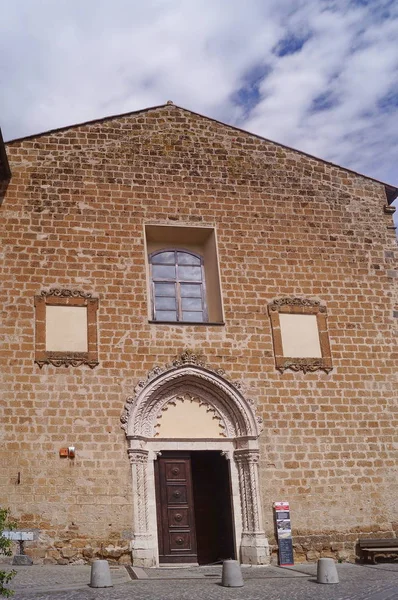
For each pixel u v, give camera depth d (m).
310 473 18.81
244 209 21.16
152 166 20.88
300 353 19.94
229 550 18.55
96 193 20.09
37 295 18.67
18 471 17.05
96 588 13.41
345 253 21.52
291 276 20.75
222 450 18.83
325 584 14.25
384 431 19.72
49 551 16.61
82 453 17.53
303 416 19.30
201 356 19.17
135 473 17.66
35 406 17.66
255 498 18.19
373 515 18.84
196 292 20.83
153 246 21.02
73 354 18.30
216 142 21.75
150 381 18.55
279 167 22.02
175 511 18.41
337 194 22.23
